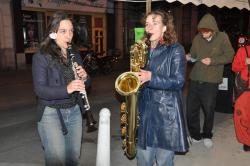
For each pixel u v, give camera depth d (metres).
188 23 23.80
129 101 2.90
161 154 3.09
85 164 4.48
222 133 5.59
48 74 2.86
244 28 26.67
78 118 3.05
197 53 4.73
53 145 2.89
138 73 2.76
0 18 15.07
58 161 2.92
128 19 20.36
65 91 2.79
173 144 2.90
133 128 2.97
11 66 15.65
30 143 5.32
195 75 4.77
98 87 11.18
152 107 2.93
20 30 15.80
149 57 2.92
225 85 6.74
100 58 15.13
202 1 6.22
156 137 2.95
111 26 19.62
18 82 12.30
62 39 2.88
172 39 2.88
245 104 4.62
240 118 4.68
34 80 2.84
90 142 5.24
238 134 4.75
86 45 16.02
